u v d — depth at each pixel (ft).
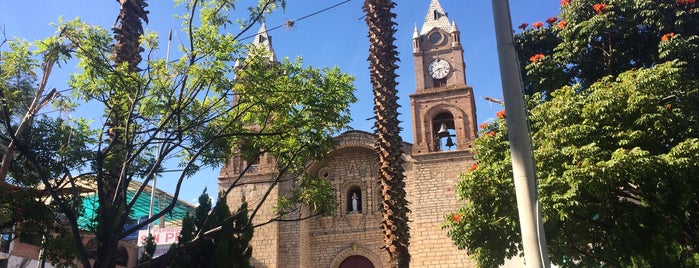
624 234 48.91
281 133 56.49
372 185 126.52
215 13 53.11
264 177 124.16
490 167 61.52
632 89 54.49
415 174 116.06
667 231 47.78
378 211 124.26
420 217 112.16
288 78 53.72
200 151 53.98
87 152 55.11
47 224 53.16
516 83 26.66
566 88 61.72
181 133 51.72
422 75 125.90
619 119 54.70
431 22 131.95
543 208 50.65
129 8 63.05
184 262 67.62
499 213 59.57
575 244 59.82
